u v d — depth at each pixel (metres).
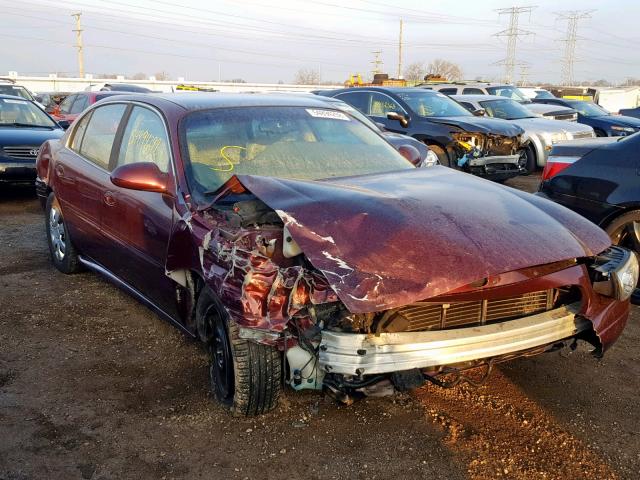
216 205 3.33
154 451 2.94
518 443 3.04
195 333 3.58
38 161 5.75
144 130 4.19
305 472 2.79
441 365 2.83
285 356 2.82
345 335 2.67
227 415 3.21
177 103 4.13
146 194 3.85
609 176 5.07
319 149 4.05
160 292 3.81
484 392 3.53
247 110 4.18
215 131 3.90
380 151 4.30
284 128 4.13
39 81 48.91
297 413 3.24
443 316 2.85
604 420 3.27
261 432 3.08
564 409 3.37
